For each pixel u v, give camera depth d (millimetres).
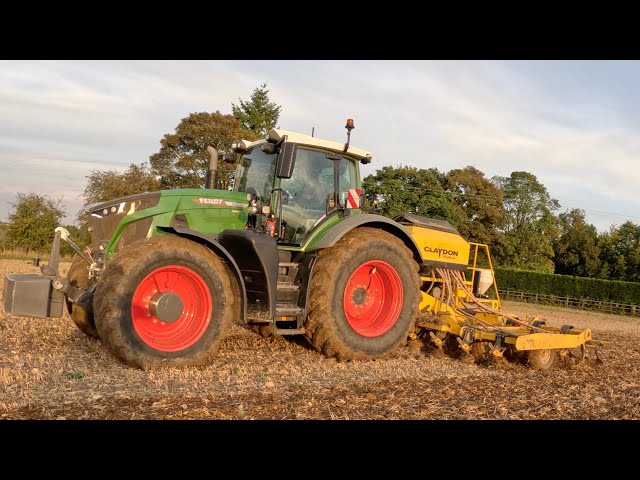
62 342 7871
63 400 5102
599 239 57094
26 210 33469
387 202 37281
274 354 7891
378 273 8117
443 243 9180
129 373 6148
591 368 8836
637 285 34094
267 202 7770
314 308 7453
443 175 44469
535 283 38156
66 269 18547
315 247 7609
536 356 8227
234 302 6980
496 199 44125
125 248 6480
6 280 6582
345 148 8266
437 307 9039
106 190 32719
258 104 43469
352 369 7223
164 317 6398
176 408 5023
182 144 35094
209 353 6652
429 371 7488
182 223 7258
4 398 5086
